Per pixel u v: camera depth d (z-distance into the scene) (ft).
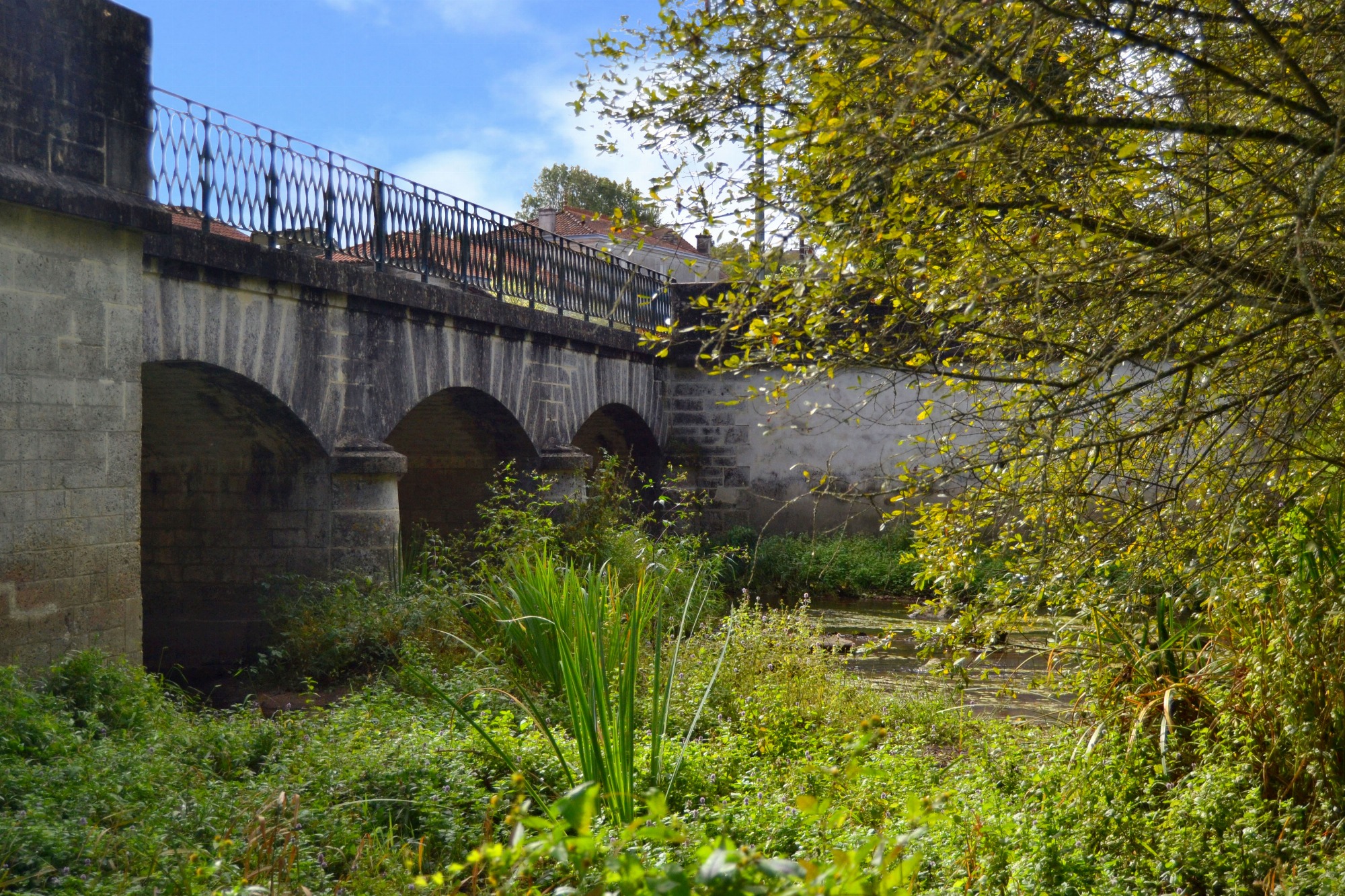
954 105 11.84
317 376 33.63
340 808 15.28
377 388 36.27
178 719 21.65
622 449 63.26
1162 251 11.64
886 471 58.13
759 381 61.16
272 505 35.65
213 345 29.35
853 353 13.29
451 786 16.90
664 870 5.57
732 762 19.61
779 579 54.60
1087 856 13.29
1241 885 12.37
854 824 14.96
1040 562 13.85
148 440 36.14
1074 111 11.89
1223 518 14.42
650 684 24.54
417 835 15.79
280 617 33.40
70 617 24.29
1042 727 20.01
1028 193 12.72
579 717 16.35
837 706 25.05
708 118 12.51
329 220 33.71
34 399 23.57
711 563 43.21
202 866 10.37
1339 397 13.64
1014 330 13.09
